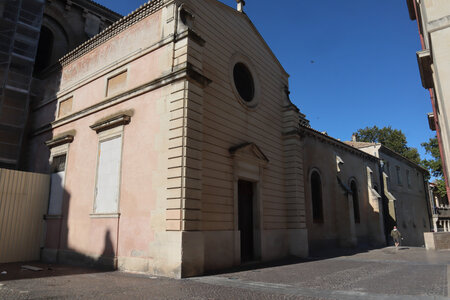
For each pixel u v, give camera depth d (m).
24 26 17.59
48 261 14.04
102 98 13.84
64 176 14.70
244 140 13.94
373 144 29.17
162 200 10.23
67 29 21.05
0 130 16.66
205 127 11.67
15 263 13.44
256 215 13.91
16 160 16.97
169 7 12.06
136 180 11.27
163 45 11.82
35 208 14.87
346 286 7.83
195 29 12.30
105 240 11.74
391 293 6.92
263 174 14.90
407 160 35.47
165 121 10.90
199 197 10.29
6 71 16.72
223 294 6.93
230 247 11.73
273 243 14.54
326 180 21.28
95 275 9.85
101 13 23.12
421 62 9.55
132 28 13.39
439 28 8.27
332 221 21.00
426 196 40.19
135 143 11.70
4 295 6.80
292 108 17.59
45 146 16.62
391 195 27.67
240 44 15.16
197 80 11.05
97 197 12.65
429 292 6.93
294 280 8.77
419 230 34.69
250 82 15.72
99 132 13.43
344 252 18.28
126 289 7.52
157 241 10.00
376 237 24.48
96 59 14.91
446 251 18.38
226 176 12.29
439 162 39.53
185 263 9.30
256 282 8.45
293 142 16.95
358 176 25.30
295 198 16.14
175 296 6.74
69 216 13.77
